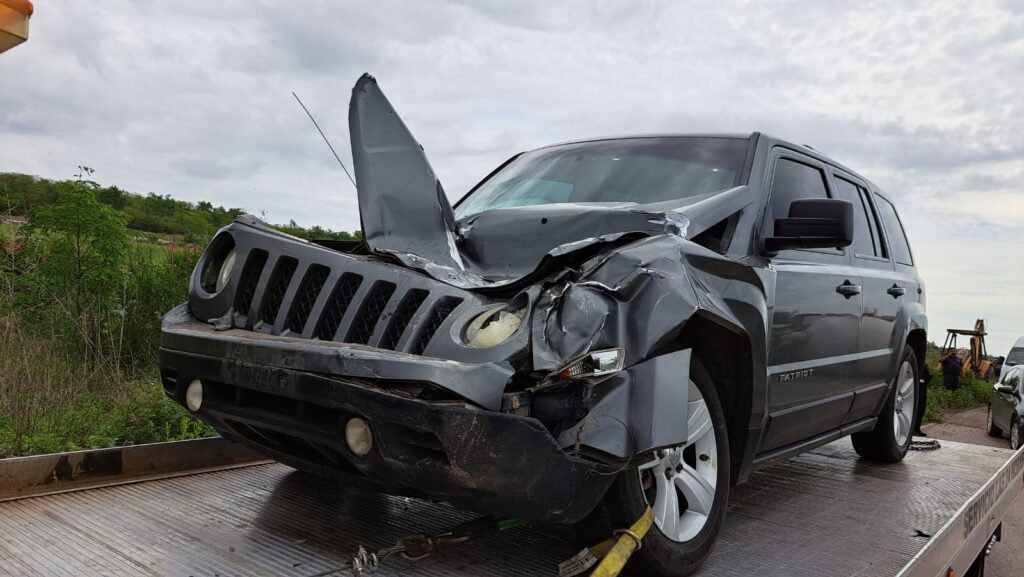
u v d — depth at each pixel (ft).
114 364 20.04
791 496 12.79
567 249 8.09
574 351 7.45
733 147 12.44
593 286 7.84
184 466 11.37
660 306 8.00
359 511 10.02
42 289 21.49
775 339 11.34
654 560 8.49
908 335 17.02
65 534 8.45
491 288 8.09
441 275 8.48
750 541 10.18
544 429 7.31
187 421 15.21
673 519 8.88
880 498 12.87
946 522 11.34
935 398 60.90
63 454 10.02
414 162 10.29
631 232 8.79
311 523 9.44
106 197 26.91
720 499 9.61
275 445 9.19
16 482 9.57
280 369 7.88
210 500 10.14
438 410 6.99
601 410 7.50
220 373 8.56
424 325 7.97
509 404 7.36
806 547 9.97
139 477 10.85
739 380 10.11
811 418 12.81
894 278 16.67
